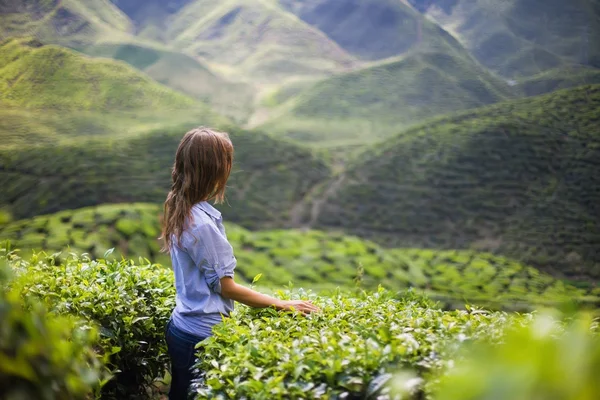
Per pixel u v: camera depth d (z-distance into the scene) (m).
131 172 38.50
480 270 24.34
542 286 23.64
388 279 19.20
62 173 36.91
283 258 19.59
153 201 35.34
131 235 18.19
